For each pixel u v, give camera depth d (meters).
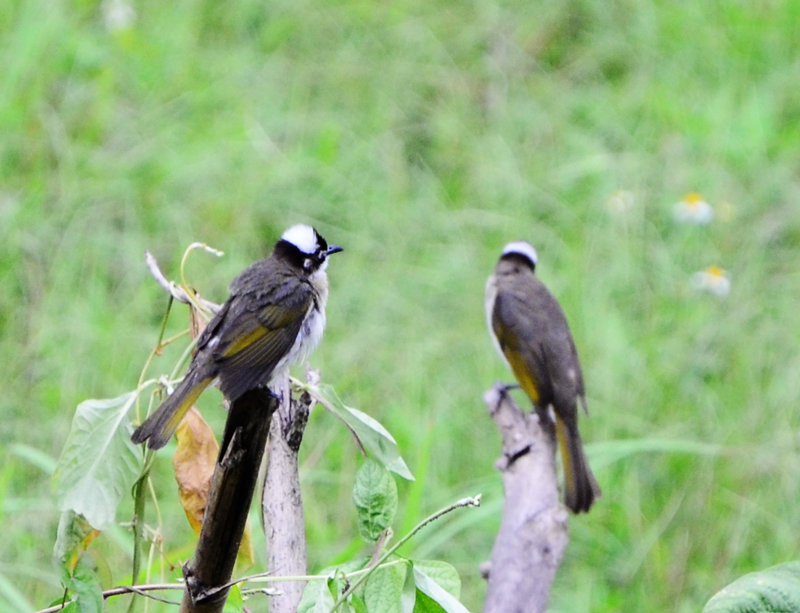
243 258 12.98
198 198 13.55
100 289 12.45
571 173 14.72
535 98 15.94
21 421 10.82
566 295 13.19
